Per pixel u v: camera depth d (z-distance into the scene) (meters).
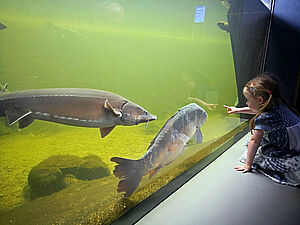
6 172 0.78
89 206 1.15
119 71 1.15
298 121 2.05
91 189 1.12
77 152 1.00
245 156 2.38
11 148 0.77
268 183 2.02
